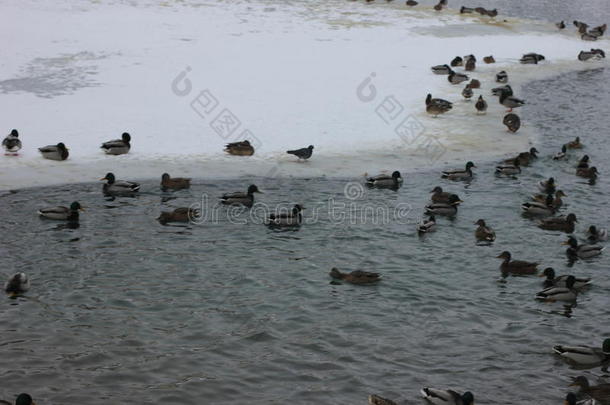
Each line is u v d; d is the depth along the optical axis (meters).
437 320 17.50
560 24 56.22
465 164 29.11
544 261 21.09
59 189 25.00
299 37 48.12
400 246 21.72
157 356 15.62
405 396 14.40
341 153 29.70
